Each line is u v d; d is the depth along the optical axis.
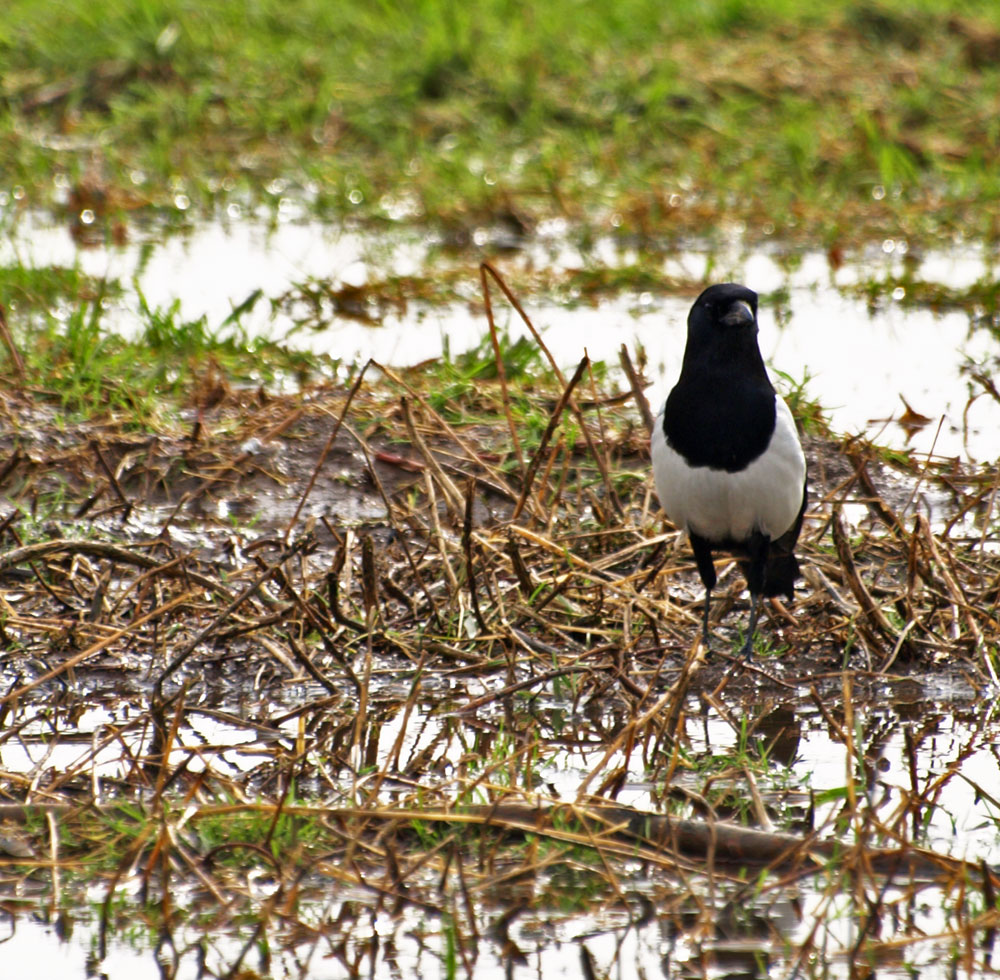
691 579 11.20
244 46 25.44
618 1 27.66
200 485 12.37
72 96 24.59
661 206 21.73
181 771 8.10
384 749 8.66
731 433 9.21
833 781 8.23
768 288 18.70
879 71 25.67
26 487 11.99
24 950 6.48
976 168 22.73
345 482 12.53
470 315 17.52
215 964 6.39
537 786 8.09
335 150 24.08
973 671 9.75
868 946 6.49
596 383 14.55
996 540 11.59
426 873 7.10
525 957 6.45
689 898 6.94
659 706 8.12
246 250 20.23
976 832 7.59
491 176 22.86
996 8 27.39
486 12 26.89
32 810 7.58
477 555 10.62
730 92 25.19
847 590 10.69
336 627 10.06
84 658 9.59
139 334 15.61
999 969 6.32
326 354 15.45
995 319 17.44
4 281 16.80
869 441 13.03
